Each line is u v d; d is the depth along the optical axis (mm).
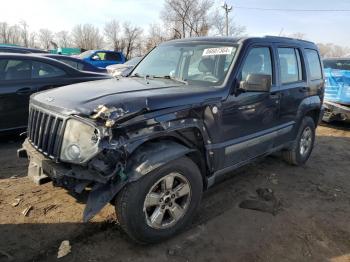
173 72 4348
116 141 2852
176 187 3383
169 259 3170
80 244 3307
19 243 3271
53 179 3113
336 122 9867
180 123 3279
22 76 6211
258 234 3646
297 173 5543
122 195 3027
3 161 5324
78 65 8883
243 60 4043
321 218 4078
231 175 5246
